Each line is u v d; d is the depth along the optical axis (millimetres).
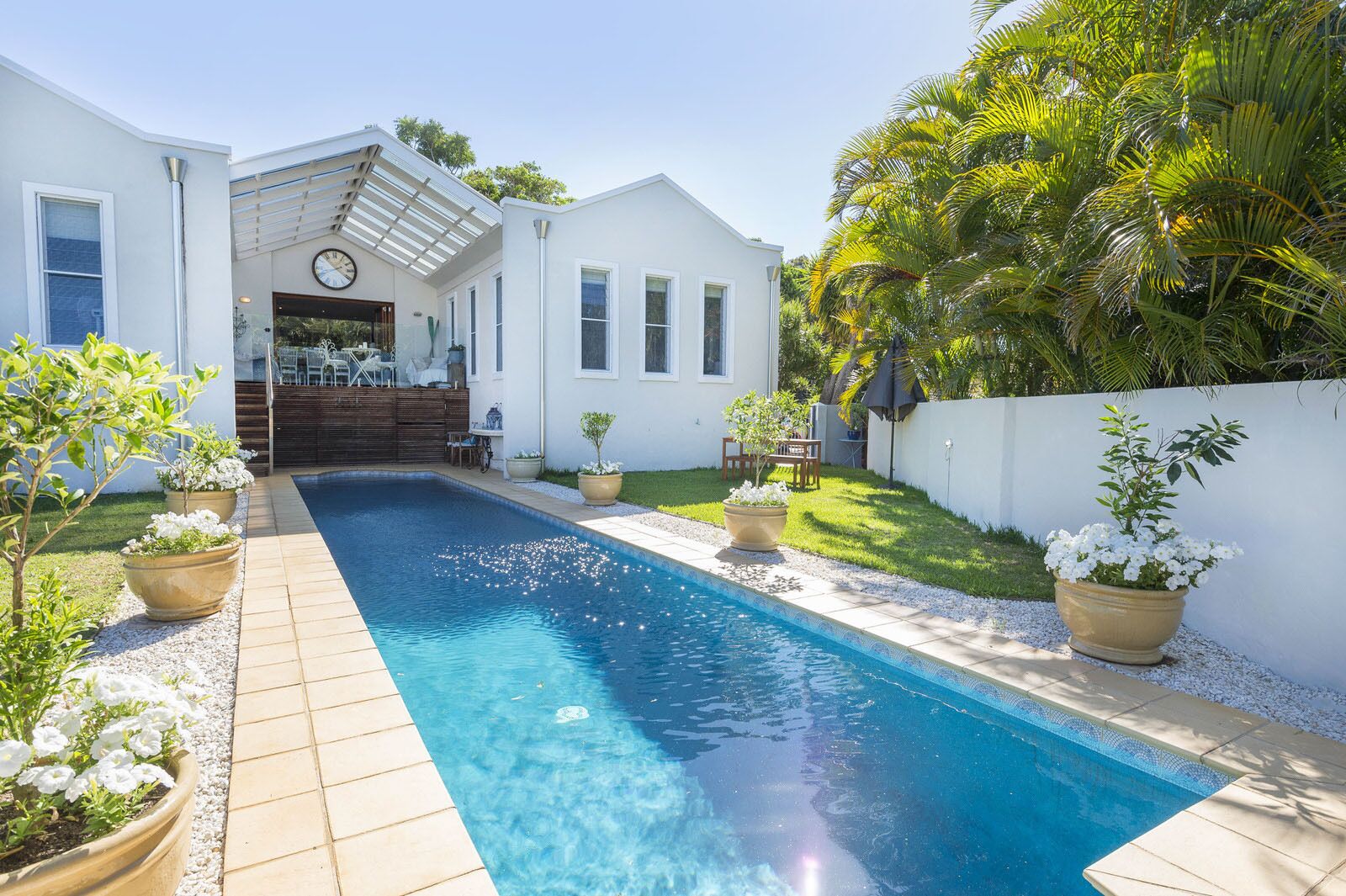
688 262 14133
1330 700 3436
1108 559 3781
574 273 12938
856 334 12086
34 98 8805
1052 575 5652
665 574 6402
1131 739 3037
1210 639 4285
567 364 13008
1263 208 4039
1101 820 2721
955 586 5340
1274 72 3873
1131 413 5086
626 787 2918
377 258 18281
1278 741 2955
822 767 3109
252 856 2184
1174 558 3768
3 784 1688
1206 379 4762
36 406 2082
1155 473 4027
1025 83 6223
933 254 7484
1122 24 5566
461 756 3176
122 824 1653
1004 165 6484
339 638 4277
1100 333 5410
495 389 14070
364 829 2346
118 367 2141
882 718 3617
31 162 8812
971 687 3703
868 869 2398
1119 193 4305
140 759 1867
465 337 16281
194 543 4551
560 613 5254
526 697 3812
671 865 2414
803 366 21078
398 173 12414
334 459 14734
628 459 13719
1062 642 4230
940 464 9344
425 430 15555
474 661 4320
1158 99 4332
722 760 3160
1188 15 4977
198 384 2430
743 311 14875
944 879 2350
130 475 9578
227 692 3467
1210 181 3934
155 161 9461
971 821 2709
